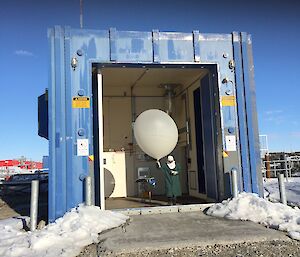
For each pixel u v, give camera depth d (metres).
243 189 7.55
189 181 10.39
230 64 7.87
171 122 8.19
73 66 7.16
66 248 4.73
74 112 7.05
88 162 6.95
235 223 5.99
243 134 7.73
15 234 5.62
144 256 4.46
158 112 8.28
